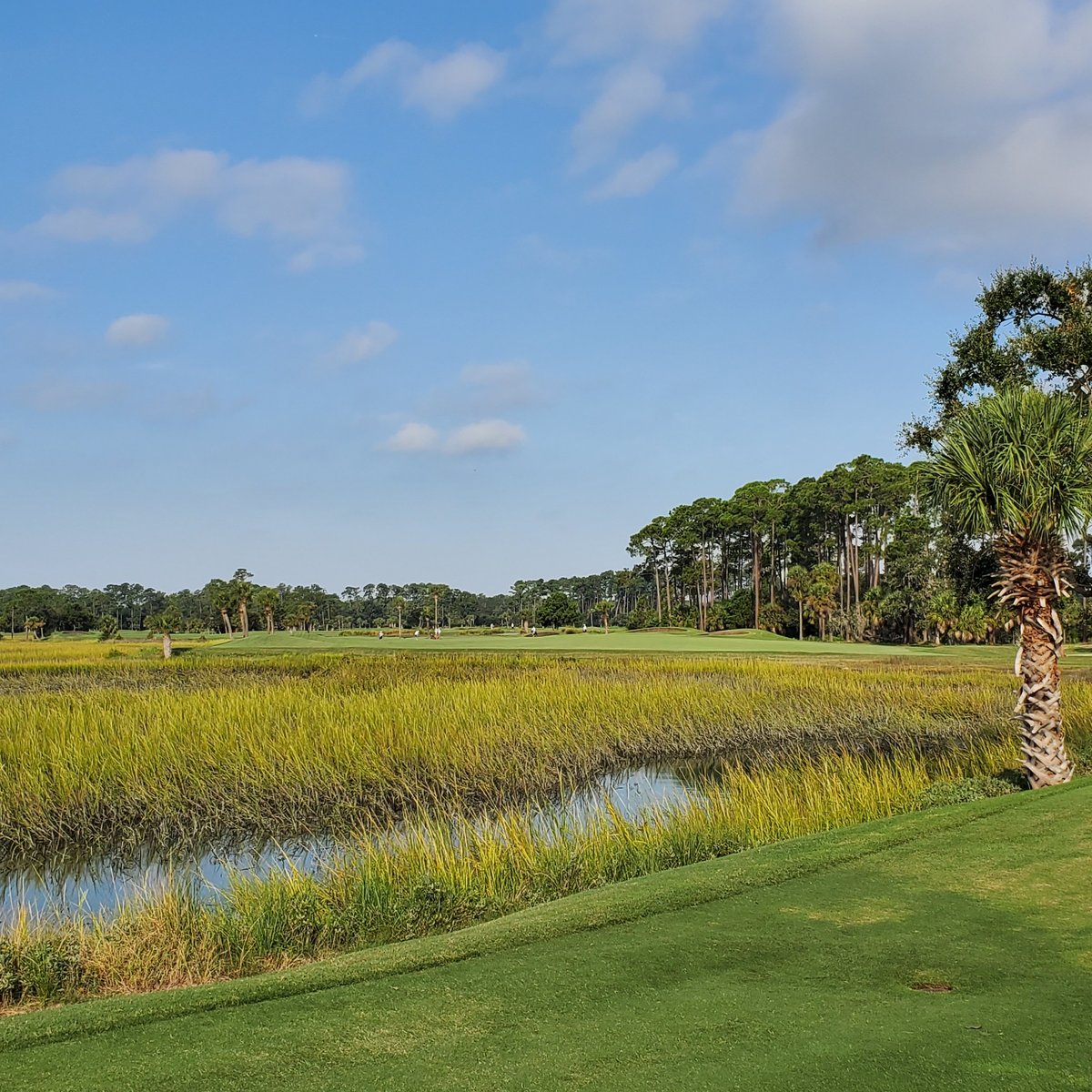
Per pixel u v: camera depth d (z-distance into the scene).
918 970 5.20
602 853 10.00
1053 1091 3.73
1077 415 11.91
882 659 44.41
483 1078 3.97
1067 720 19.02
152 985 6.73
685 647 56.56
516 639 75.06
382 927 7.99
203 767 16.11
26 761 16.09
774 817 11.41
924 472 12.80
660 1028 4.45
